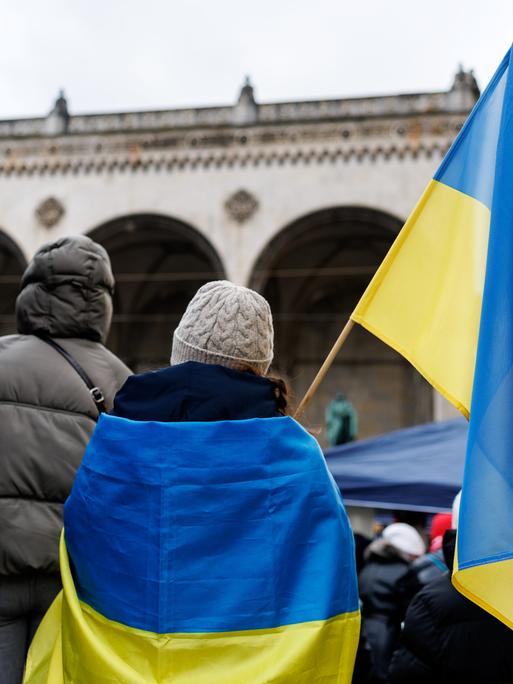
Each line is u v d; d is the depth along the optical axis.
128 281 32.28
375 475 9.13
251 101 27.19
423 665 3.53
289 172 26.61
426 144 26.05
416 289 3.46
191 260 31.53
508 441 2.69
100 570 2.32
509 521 2.62
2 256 32.19
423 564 6.74
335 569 2.26
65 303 3.60
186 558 2.24
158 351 32.47
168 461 2.31
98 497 2.36
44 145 27.83
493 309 2.84
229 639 2.17
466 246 3.40
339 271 30.84
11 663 3.08
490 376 2.77
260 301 2.71
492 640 3.41
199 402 2.44
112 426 2.41
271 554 2.25
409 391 30.53
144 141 27.45
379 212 25.92
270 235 26.30
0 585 3.11
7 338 3.56
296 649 2.12
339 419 27.31
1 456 3.16
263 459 2.34
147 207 27.08
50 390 3.35
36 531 3.12
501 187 2.97
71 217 27.38
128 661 2.19
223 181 26.91
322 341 31.58
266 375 2.77
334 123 26.55
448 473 9.01
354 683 4.85
